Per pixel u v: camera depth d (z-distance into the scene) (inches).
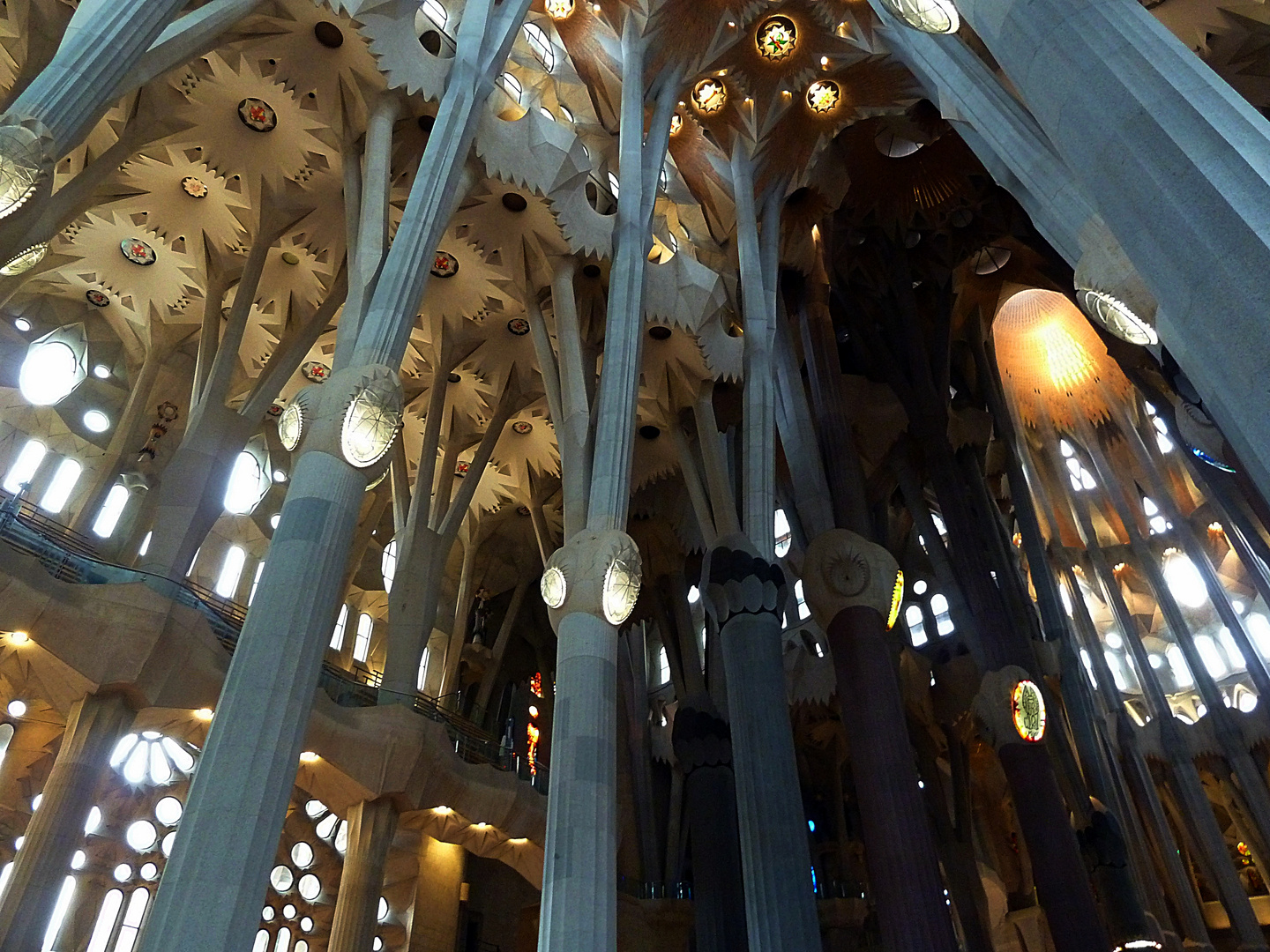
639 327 596.1
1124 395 1261.1
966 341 1053.8
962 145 927.0
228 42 536.4
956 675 886.4
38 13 546.6
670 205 812.0
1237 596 1170.0
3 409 708.7
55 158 357.7
